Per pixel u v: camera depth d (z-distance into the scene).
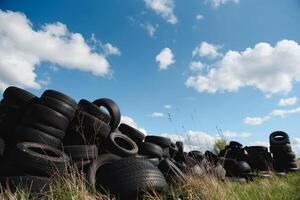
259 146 8.07
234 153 8.14
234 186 4.23
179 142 6.57
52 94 3.88
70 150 3.77
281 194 3.84
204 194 3.39
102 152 4.27
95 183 3.42
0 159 3.61
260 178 6.31
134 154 4.52
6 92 4.14
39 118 3.74
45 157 3.26
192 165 4.70
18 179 3.10
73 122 4.09
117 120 4.91
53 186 3.06
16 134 3.75
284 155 8.25
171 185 3.78
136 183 3.24
